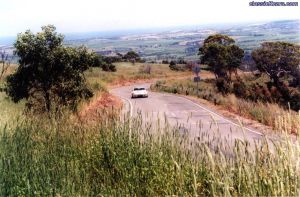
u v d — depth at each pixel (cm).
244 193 432
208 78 8269
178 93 4753
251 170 459
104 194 548
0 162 563
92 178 649
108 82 7088
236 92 3838
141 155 653
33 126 820
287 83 5191
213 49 7275
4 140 659
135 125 787
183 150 664
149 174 602
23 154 630
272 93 3366
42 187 523
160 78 8944
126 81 7781
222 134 1533
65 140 767
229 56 7231
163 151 657
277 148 450
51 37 1438
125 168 634
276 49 5694
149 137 740
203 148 564
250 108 2425
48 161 623
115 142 712
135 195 564
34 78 1431
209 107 2934
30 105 1378
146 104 3284
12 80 1434
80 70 1548
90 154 712
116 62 13038
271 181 435
